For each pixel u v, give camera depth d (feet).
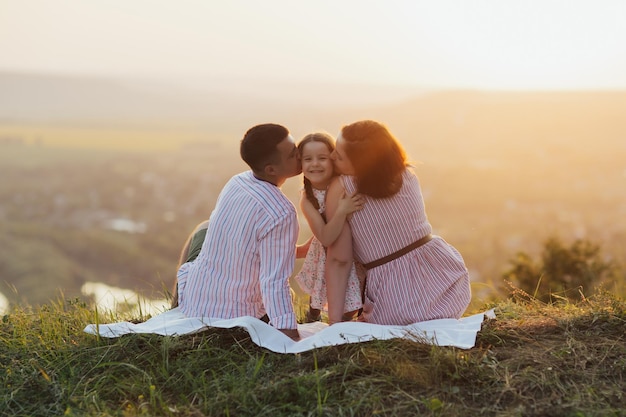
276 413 8.04
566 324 10.27
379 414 7.85
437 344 9.30
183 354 9.74
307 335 10.39
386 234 10.51
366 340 9.40
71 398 8.59
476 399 8.17
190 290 10.57
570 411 7.75
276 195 10.22
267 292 9.95
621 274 18.94
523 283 19.53
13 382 9.30
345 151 10.12
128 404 8.50
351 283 10.77
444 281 10.74
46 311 12.35
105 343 10.18
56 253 195.21
